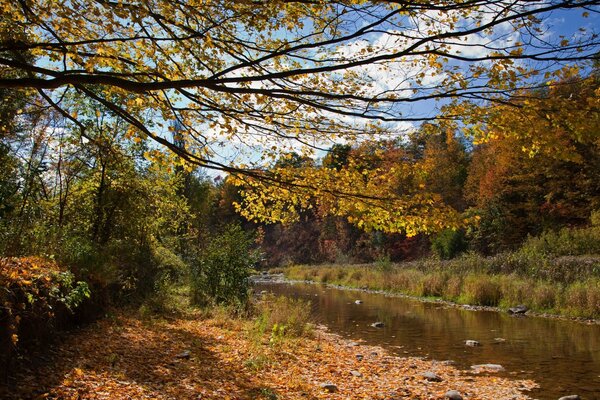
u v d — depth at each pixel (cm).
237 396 548
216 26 419
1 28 445
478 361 860
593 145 2372
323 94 403
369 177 484
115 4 380
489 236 2850
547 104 361
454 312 1513
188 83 394
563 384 697
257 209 564
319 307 1708
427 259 2673
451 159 3888
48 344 604
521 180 2842
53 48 437
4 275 525
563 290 1495
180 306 1237
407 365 827
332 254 4591
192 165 538
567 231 2312
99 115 1098
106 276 891
